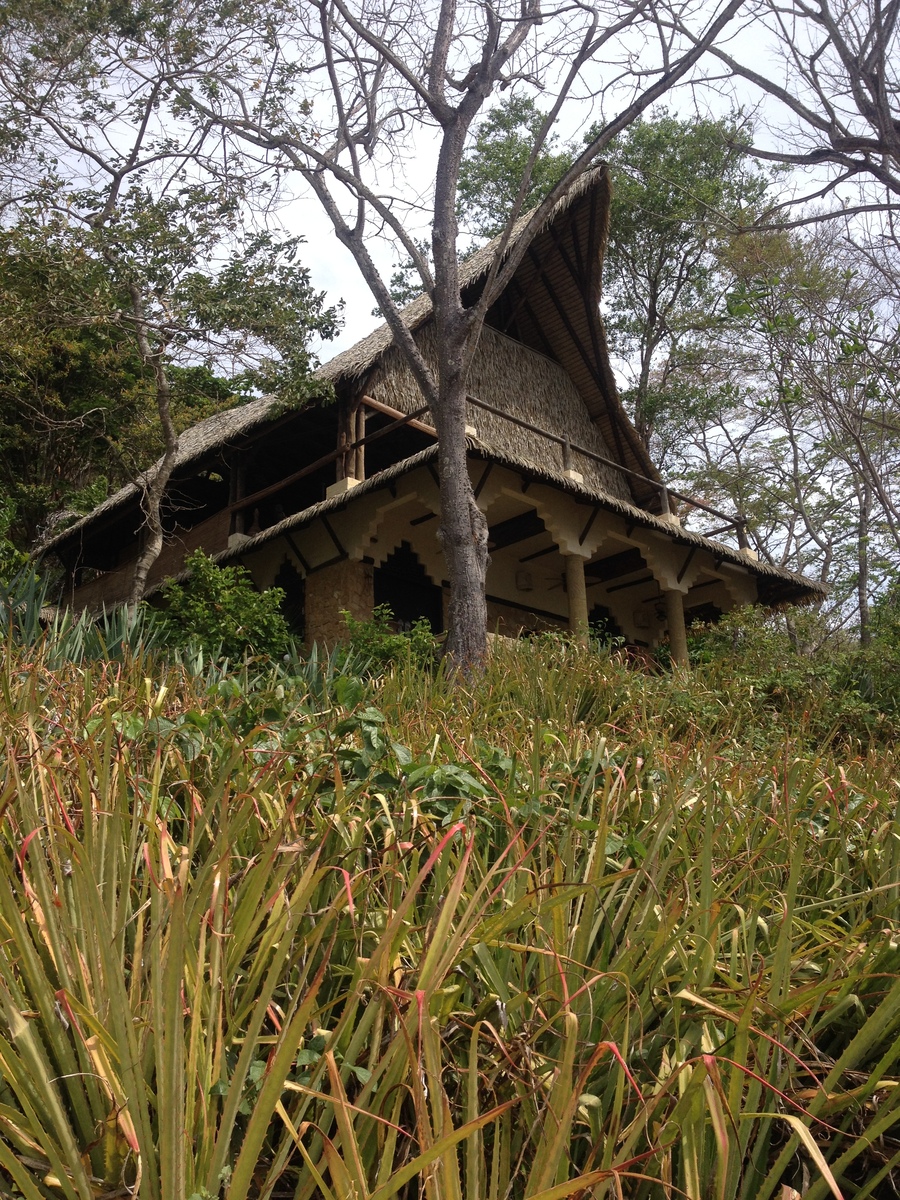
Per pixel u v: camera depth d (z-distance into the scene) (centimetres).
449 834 192
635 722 567
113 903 183
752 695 774
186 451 1478
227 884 198
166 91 1131
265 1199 157
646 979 219
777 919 271
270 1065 157
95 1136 160
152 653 593
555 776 321
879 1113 193
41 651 451
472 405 1424
